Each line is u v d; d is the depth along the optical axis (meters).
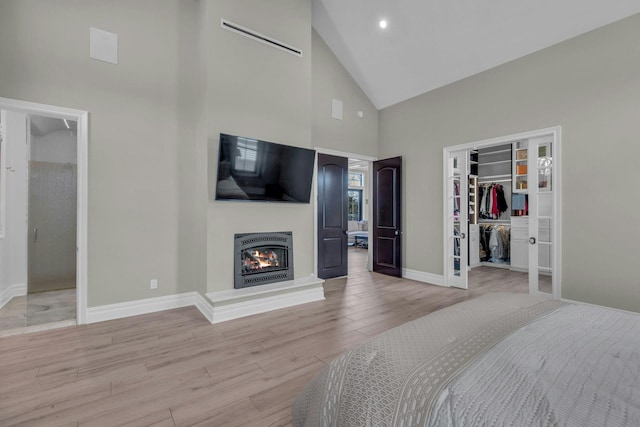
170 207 3.49
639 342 1.15
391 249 5.32
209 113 3.27
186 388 1.94
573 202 3.31
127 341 2.62
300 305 3.65
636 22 2.90
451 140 4.50
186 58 3.58
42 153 4.78
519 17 3.38
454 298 3.97
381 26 4.21
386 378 0.99
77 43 2.96
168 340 2.65
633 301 2.94
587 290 3.22
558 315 1.45
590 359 1.01
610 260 3.07
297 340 2.66
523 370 0.95
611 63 3.05
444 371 0.96
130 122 3.24
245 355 2.38
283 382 2.02
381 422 0.90
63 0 2.89
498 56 3.85
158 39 3.41
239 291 3.34
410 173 5.09
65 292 4.18
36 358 2.32
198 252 3.56
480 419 0.76
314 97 4.80
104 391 1.91
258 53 3.62
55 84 2.85
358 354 1.16
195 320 3.13
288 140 3.86
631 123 2.94
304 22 4.02
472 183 6.48
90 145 3.03
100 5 3.08
